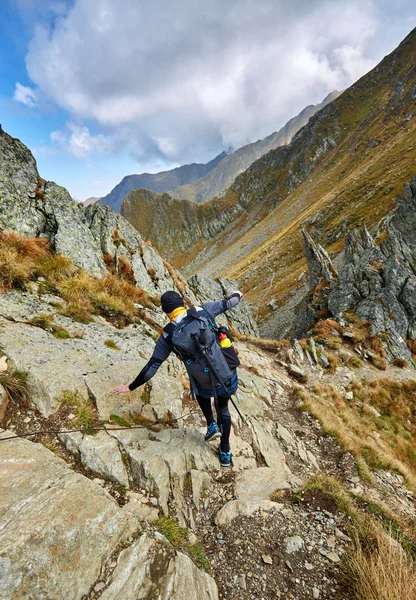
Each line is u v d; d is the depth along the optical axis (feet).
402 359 78.33
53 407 16.43
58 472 12.10
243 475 18.61
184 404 24.17
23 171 43.68
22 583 8.22
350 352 78.02
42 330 23.63
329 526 14.76
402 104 640.58
